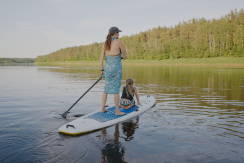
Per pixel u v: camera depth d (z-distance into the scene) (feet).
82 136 9.43
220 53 179.63
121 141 8.73
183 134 9.46
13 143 8.45
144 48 248.73
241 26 169.07
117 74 12.54
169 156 7.24
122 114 12.67
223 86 28.27
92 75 53.93
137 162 6.81
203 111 14.02
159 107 15.43
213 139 8.80
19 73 64.54
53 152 7.63
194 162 6.80
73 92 24.18
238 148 7.87
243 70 68.44
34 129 10.33
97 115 12.44
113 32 12.52
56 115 13.30
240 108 14.92
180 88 26.63
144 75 50.44
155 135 9.39
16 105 16.63
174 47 208.64
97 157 7.21
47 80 39.96
